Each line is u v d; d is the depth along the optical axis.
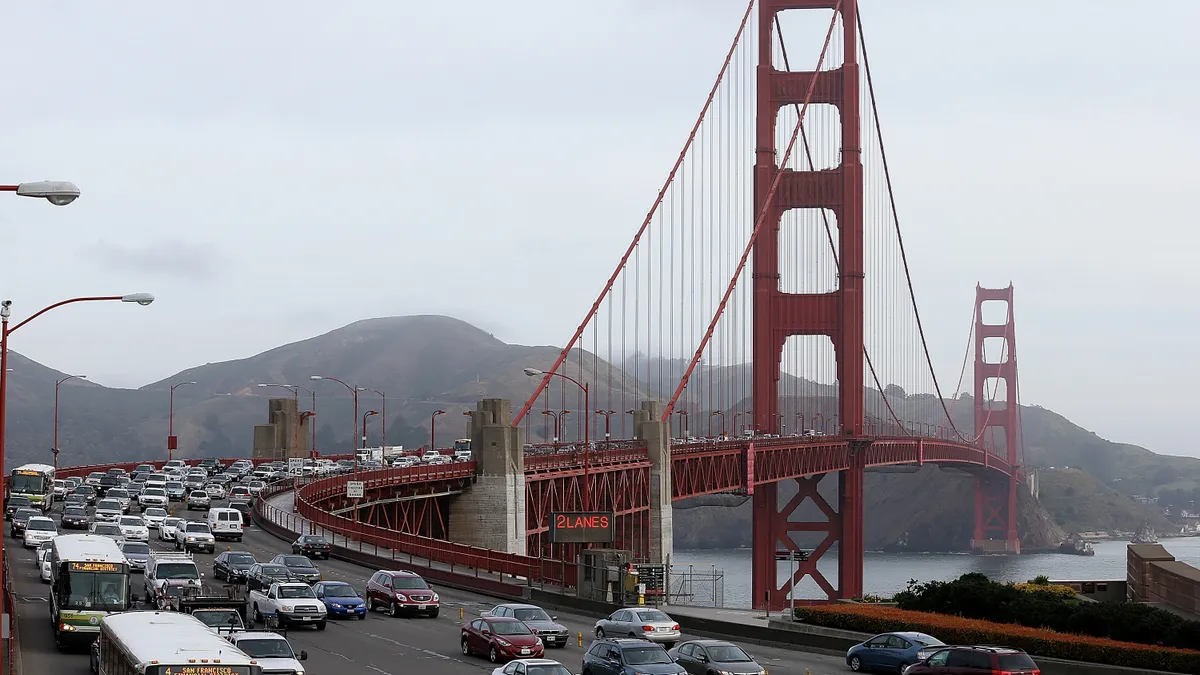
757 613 64.38
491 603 68.81
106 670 35.28
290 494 130.75
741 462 145.12
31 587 64.56
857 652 47.72
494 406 110.38
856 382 165.12
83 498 95.69
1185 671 44.56
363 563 83.19
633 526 124.06
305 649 50.28
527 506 112.69
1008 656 40.50
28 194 32.16
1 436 41.47
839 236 165.38
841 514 166.12
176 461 168.38
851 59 166.75
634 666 41.81
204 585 58.06
